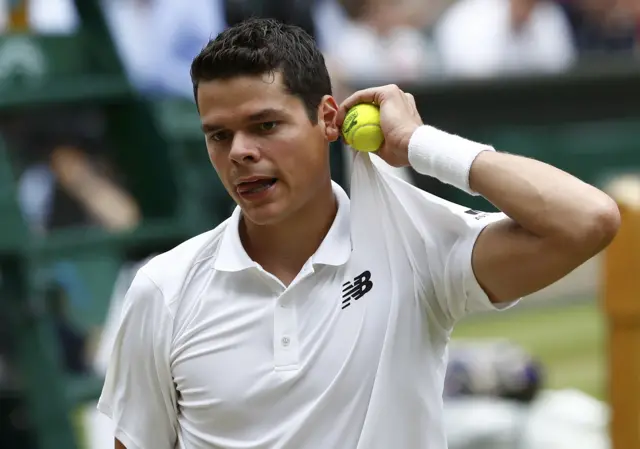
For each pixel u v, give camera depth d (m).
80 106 22.55
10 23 23.14
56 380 19.06
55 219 23.72
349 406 8.78
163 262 9.30
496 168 8.45
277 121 8.56
